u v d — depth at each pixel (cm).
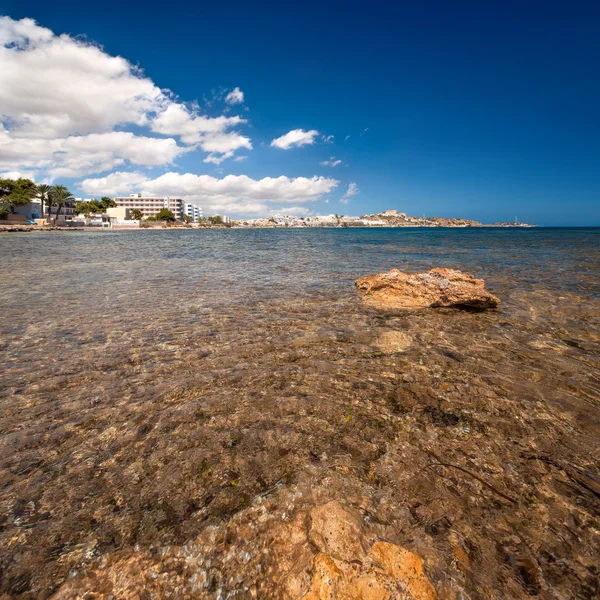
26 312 1018
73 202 16312
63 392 536
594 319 908
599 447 389
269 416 455
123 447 401
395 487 325
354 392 516
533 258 2516
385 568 235
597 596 230
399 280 1154
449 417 447
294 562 247
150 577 246
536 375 571
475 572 244
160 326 874
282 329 838
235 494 320
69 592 239
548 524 286
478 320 902
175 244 4969
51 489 338
